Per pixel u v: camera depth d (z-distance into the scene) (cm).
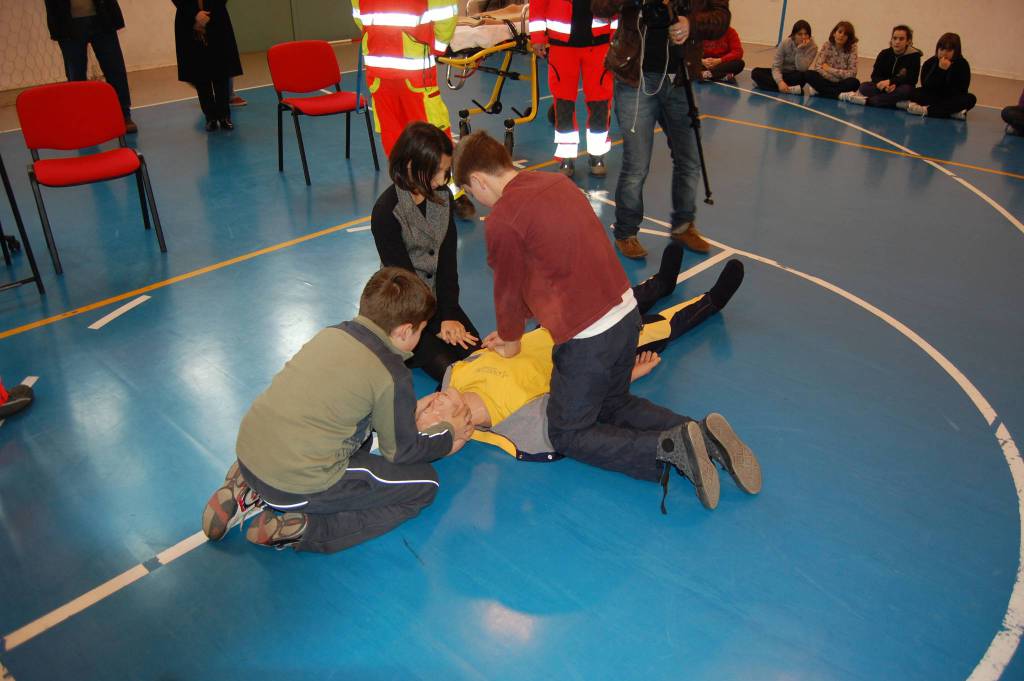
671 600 243
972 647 227
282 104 598
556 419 284
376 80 517
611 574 252
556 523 274
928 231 518
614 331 261
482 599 243
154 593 245
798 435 315
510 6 1034
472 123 774
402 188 309
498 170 250
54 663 222
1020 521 273
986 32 1011
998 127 788
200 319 402
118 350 373
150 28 1005
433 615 238
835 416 327
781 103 884
